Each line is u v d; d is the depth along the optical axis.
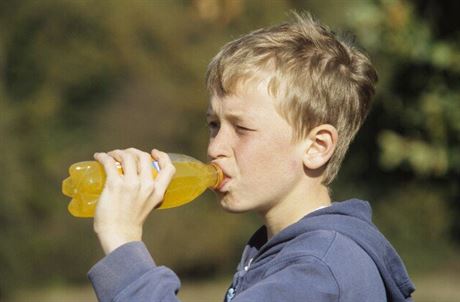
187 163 3.14
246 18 22.75
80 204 3.05
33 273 23.03
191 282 24.31
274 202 3.16
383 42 7.36
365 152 8.26
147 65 24.19
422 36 7.32
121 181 2.95
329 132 3.19
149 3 24.31
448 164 7.64
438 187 8.53
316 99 3.17
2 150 22.27
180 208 24.08
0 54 24.11
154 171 3.00
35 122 23.61
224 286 23.56
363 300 2.96
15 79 24.38
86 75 24.36
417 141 7.70
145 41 24.36
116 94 24.45
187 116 24.00
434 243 22.47
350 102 3.28
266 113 3.11
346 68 3.29
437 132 7.57
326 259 2.93
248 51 3.18
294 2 22.14
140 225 2.95
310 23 3.44
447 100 7.46
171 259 24.03
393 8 7.27
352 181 8.69
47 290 22.95
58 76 24.25
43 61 24.30
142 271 2.84
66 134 24.03
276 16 22.42
